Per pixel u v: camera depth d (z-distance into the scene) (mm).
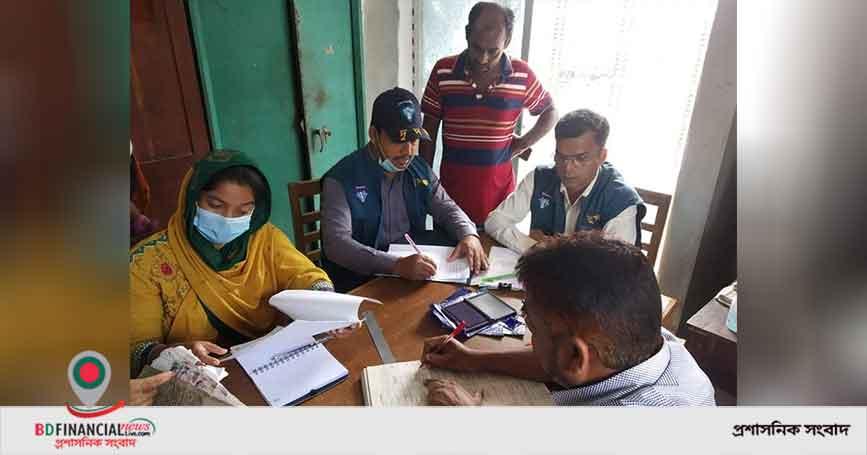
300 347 974
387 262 1296
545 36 2047
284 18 2078
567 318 644
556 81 2053
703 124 1673
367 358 963
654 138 1889
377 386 842
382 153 1457
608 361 664
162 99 1780
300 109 2254
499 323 1060
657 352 726
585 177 1426
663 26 1741
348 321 944
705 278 1856
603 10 1854
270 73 2100
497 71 1830
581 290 634
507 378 855
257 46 2023
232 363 931
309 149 2316
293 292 1012
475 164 1925
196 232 1086
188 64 1825
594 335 641
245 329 1176
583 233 749
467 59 1837
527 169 2338
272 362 938
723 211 1750
